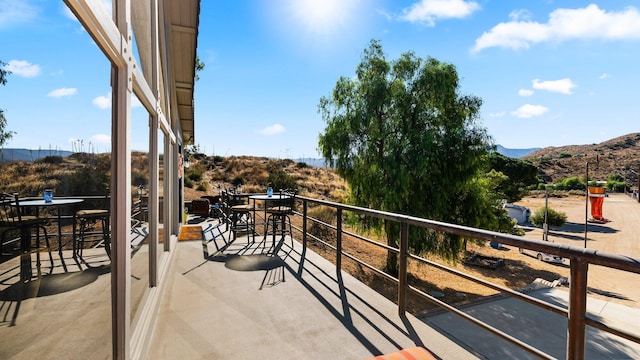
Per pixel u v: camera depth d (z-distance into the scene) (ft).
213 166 93.91
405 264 9.62
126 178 5.56
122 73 5.54
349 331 8.75
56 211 3.85
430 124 33.63
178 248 18.08
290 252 17.29
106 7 4.57
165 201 14.25
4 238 3.01
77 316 4.50
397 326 9.04
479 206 34.47
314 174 105.81
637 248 66.03
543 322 24.45
